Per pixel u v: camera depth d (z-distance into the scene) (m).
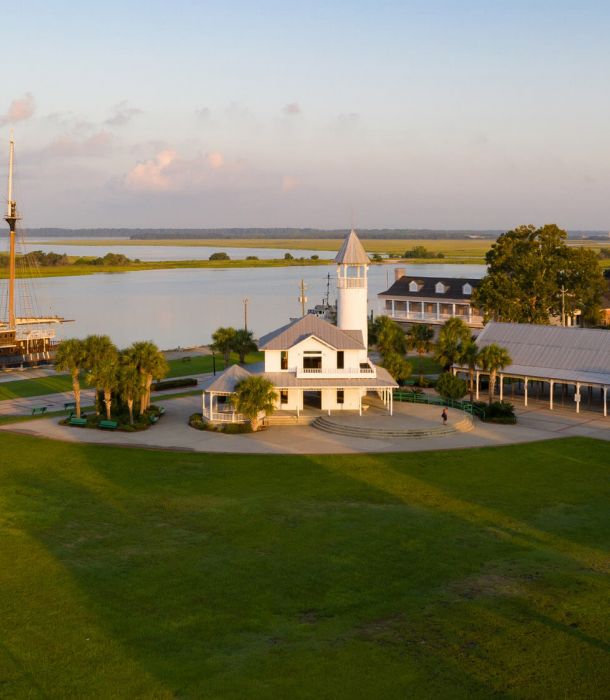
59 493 47.69
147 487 48.97
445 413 64.50
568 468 52.59
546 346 78.50
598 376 71.69
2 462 54.91
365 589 33.34
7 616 31.06
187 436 63.41
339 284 78.69
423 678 26.20
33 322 139.12
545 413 71.81
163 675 26.53
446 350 75.06
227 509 44.50
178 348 122.31
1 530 41.00
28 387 90.81
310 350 70.62
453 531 40.44
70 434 64.06
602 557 36.72
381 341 85.81
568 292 108.12
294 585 33.84
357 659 27.42
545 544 38.47
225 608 31.66
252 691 25.47
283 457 56.34
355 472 52.06
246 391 63.84
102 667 27.11
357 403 70.31
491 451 57.34
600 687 25.70
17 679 26.42
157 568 35.88
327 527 41.25
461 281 132.25
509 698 25.09
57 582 34.31
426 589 33.31
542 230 109.31
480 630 29.55
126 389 65.75
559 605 31.59
